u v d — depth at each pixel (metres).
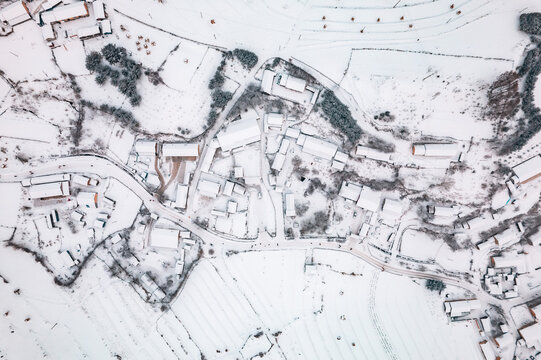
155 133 48.56
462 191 48.22
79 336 48.06
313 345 49.25
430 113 45.50
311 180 49.59
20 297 47.41
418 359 49.78
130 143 49.34
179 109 47.59
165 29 45.97
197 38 46.00
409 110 45.56
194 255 50.00
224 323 49.47
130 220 50.38
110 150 49.59
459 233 50.06
